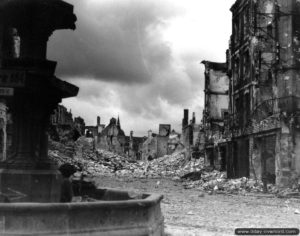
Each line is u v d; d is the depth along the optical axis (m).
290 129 32.44
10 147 9.16
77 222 6.88
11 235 6.54
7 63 8.68
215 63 60.88
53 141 58.06
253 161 36.94
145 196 9.60
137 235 7.51
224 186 34.72
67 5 9.10
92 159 78.75
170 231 12.09
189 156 77.94
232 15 47.19
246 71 42.34
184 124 92.19
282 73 34.69
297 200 25.77
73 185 10.29
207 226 13.91
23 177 8.60
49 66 8.77
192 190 35.19
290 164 32.09
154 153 117.25
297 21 34.75
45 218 6.66
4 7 8.76
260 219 16.30
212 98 60.22
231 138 42.97
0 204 6.59
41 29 9.11
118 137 134.62
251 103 39.78
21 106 8.87
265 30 39.97
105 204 7.16
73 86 9.56
